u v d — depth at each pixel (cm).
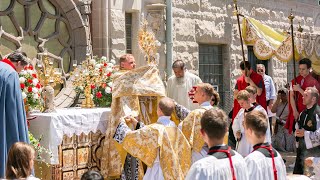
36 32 948
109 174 747
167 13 1183
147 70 754
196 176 419
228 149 442
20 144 417
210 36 1334
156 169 638
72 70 998
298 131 744
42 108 727
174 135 644
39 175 707
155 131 635
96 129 745
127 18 1107
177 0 1231
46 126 681
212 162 425
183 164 651
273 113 1200
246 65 991
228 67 1407
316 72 1105
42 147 671
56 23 984
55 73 769
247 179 449
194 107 881
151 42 781
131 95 733
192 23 1276
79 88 834
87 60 870
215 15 1355
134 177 731
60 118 688
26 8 938
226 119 442
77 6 1003
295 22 1692
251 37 1062
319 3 1820
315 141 730
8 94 548
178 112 747
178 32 1233
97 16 1033
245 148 794
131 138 643
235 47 1430
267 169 465
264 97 999
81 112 727
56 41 985
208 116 440
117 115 745
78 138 731
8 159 416
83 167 739
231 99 1406
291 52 1021
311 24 1784
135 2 1098
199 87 688
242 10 1448
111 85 813
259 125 470
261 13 1524
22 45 929
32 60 940
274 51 1030
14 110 551
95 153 756
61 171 706
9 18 913
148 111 759
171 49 1187
